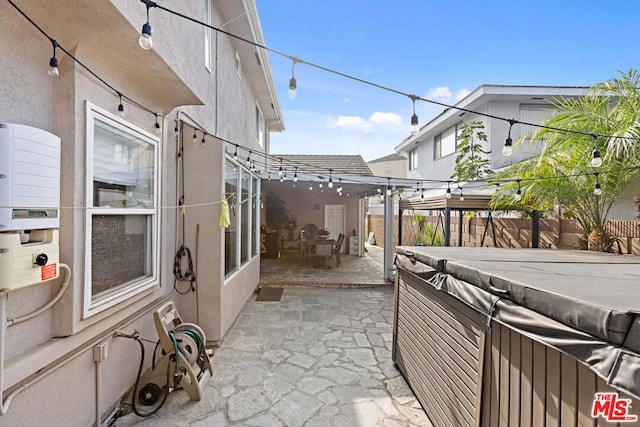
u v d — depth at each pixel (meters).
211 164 4.17
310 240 10.83
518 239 6.52
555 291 1.56
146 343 3.32
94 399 2.51
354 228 13.48
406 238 12.34
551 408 1.54
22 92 1.92
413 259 3.31
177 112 4.12
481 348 2.09
